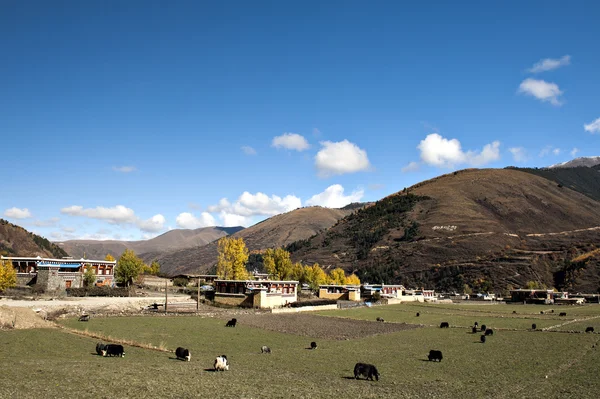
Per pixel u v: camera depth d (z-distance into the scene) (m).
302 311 111.31
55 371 36.94
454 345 65.62
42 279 103.88
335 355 55.50
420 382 41.25
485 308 139.62
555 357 56.00
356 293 154.38
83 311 81.62
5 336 53.25
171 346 56.28
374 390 37.16
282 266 166.62
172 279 169.25
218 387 34.72
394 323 93.81
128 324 71.88
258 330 75.50
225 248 143.12
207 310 99.88
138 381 34.84
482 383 41.19
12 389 30.27
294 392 34.78
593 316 113.00
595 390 38.66
